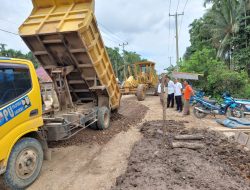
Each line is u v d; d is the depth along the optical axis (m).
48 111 7.09
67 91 8.83
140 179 5.05
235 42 30.45
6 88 5.07
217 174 5.32
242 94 18.34
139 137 8.82
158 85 22.17
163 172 5.31
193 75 14.26
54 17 8.19
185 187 4.66
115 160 6.74
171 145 7.14
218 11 33.19
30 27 8.13
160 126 9.87
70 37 7.85
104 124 9.75
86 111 9.07
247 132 8.42
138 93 21.00
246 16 29.98
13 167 5.04
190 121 11.30
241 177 5.43
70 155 7.23
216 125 10.45
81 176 5.85
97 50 8.70
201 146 7.02
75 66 8.86
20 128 5.25
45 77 9.89
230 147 7.18
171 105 16.12
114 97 10.93
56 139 6.80
